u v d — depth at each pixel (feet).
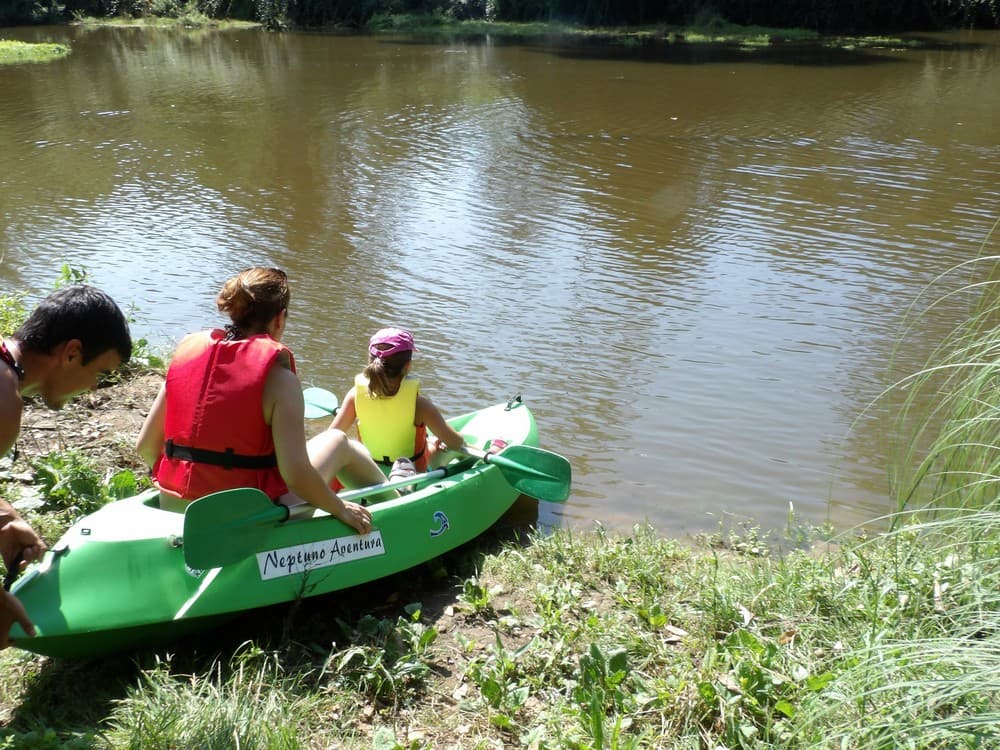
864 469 18.28
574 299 28.40
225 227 35.88
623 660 10.17
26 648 9.32
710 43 112.06
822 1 125.49
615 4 132.26
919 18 129.80
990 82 77.00
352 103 66.08
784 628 10.98
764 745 8.84
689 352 24.32
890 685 7.98
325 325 25.76
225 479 10.62
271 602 10.95
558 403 21.25
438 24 136.26
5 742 8.44
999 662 7.86
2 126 57.11
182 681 10.02
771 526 16.12
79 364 8.09
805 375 22.86
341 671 10.27
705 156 48.42
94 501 13.26
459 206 39.14
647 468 18.30
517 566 13.02
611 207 39.11
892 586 11.12
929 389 21.66
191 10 154.71
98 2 152.97
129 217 37.17
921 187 42.04
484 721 9.55
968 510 10.66
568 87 73.51
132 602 9.92
